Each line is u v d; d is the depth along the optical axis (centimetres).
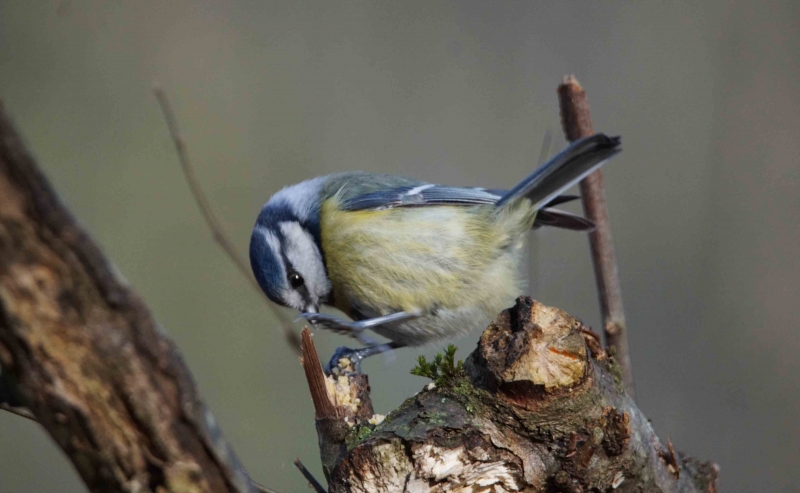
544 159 812
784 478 1028
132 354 276
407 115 1456
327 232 714
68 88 1335
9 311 259
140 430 283
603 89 1396
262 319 1159
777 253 1188
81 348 271
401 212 711
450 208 725
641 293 1204
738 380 1119
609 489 408
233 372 1117
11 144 246
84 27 1380
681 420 1098
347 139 1409
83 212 1212
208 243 1211
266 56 1456
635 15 1450
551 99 1455
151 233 1218
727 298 1178
